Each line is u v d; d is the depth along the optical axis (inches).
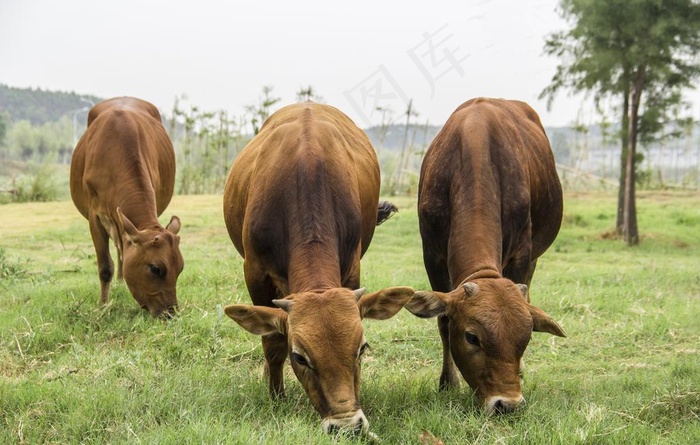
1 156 3093.0
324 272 184.5
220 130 1050.1
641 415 196.1
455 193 227.8
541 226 265.0
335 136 221.5
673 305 341.7
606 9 591.2
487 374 188.1
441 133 254.1
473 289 191.5
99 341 273.6
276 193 202.7
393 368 253.8
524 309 189.2
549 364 261.3
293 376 235.0
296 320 168.9
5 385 209.2
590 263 514.6
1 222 652.7
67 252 494.6
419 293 194.1
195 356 248.2
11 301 325.1
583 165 1216.8
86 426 181.0
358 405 165.0
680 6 592.4
